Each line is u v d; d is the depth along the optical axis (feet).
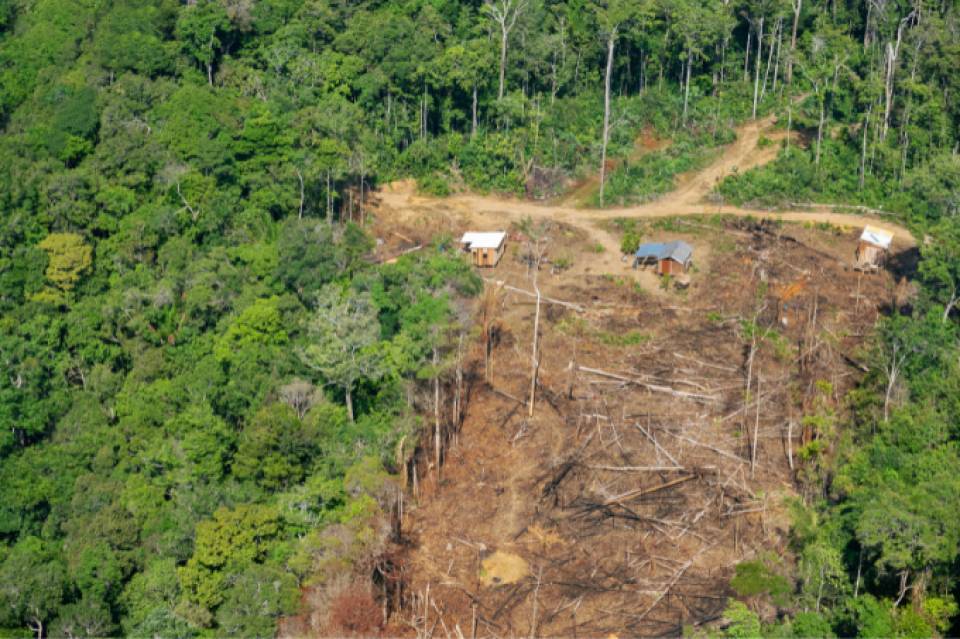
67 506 307.99
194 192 398.42
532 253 420.36
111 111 417.49
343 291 358.43
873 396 318.24
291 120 432.25
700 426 328.08
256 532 275.80
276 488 298.15
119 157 402.11
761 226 432.66
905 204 431.84
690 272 407.44
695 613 267.59
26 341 340.59
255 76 460.55
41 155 408.26
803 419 316.40
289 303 349.61
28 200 378.94
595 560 285.23
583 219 446.60
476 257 410.93
